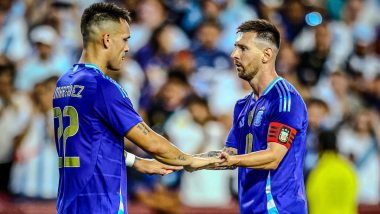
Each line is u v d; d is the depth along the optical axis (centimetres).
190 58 4625
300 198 2442
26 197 3819
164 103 4088
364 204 4197
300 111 2408
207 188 3912
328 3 5538
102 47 2316
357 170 4481
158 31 4666
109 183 2283
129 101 2302
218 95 4456
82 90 2283
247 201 2467
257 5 5134
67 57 4575
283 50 4728
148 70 4553
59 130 2352
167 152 2308
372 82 5034
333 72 4788
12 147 3912
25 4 4828
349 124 4584
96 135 2277
